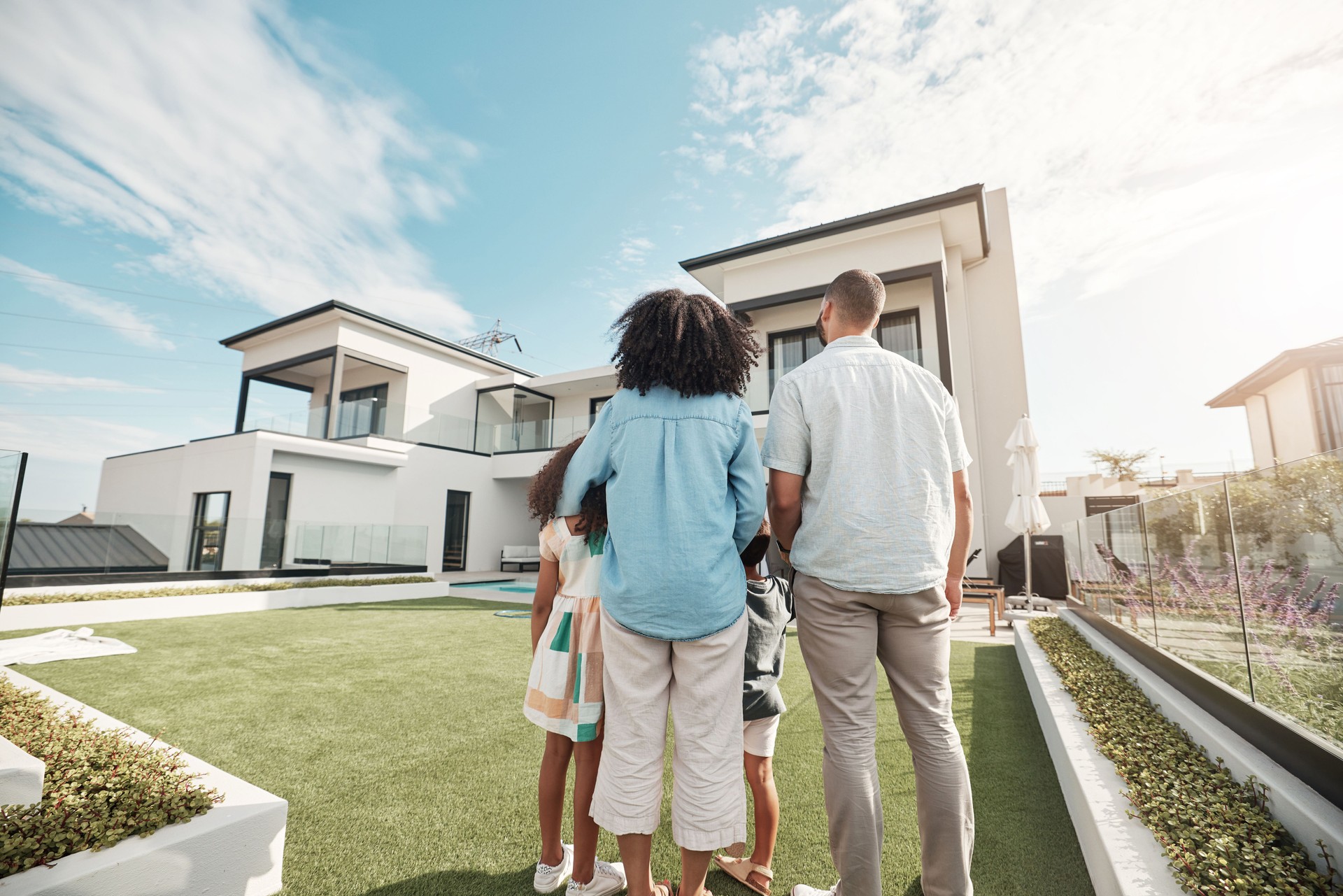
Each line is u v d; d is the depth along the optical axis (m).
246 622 5.90
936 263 8.77
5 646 4.11
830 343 1.35
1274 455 11.52
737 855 1.49
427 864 1.46
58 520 7.61
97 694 3.12
